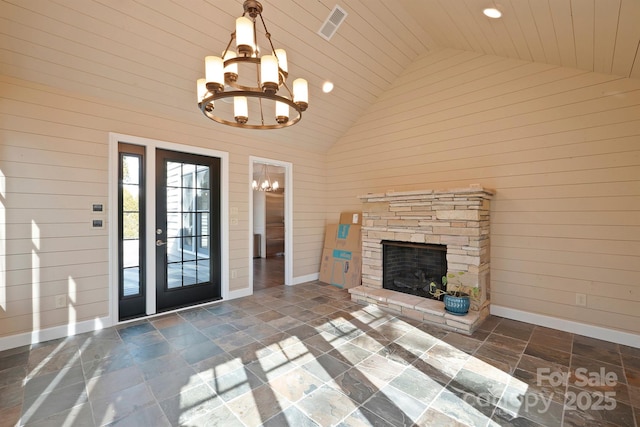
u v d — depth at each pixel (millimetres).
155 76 3031
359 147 4859
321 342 2742
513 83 3314
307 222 5148
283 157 4762
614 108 2748
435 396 1948
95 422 1703
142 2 2434
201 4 2598
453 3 2693
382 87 4395
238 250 4191
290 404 1866
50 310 2783
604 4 1844
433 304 3355
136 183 3375
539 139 3146
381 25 3410
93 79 2850
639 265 2645
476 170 3590
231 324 3176
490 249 3461
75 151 2896
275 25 2994
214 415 1766
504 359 2432
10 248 2602
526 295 3236
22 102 2637
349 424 1689
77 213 2914
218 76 1679
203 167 3914
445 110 3855
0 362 2367
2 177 2561
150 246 3418
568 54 2719
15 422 1701
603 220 2809
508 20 2578
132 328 3061
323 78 3838
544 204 3121
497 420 1729
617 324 2742
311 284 4953
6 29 2289
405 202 3738
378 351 2566
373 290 3971
